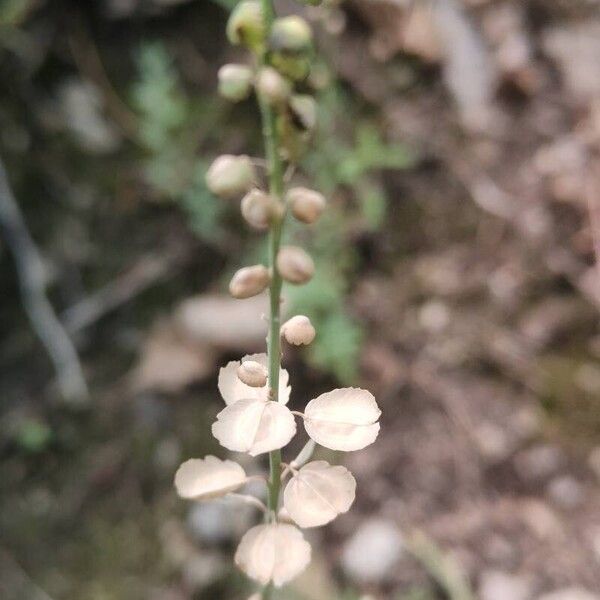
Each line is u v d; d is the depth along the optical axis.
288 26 0.07
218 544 0.17
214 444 0.19
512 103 0.22
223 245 0.20
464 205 0.21
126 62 0.21
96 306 0.20
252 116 0.21
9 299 0.20
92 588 0.17
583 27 0.23
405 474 0.18
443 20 0.22
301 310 0.18
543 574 0.17
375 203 0.20
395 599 0.17
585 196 0.21
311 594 0.17
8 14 0.20
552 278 0.20
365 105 0.21
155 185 0.20
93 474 0.19
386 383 0.19
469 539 0.17
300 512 0.08
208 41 0.21
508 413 0.19
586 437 0.19
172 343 0.19
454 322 0.20
